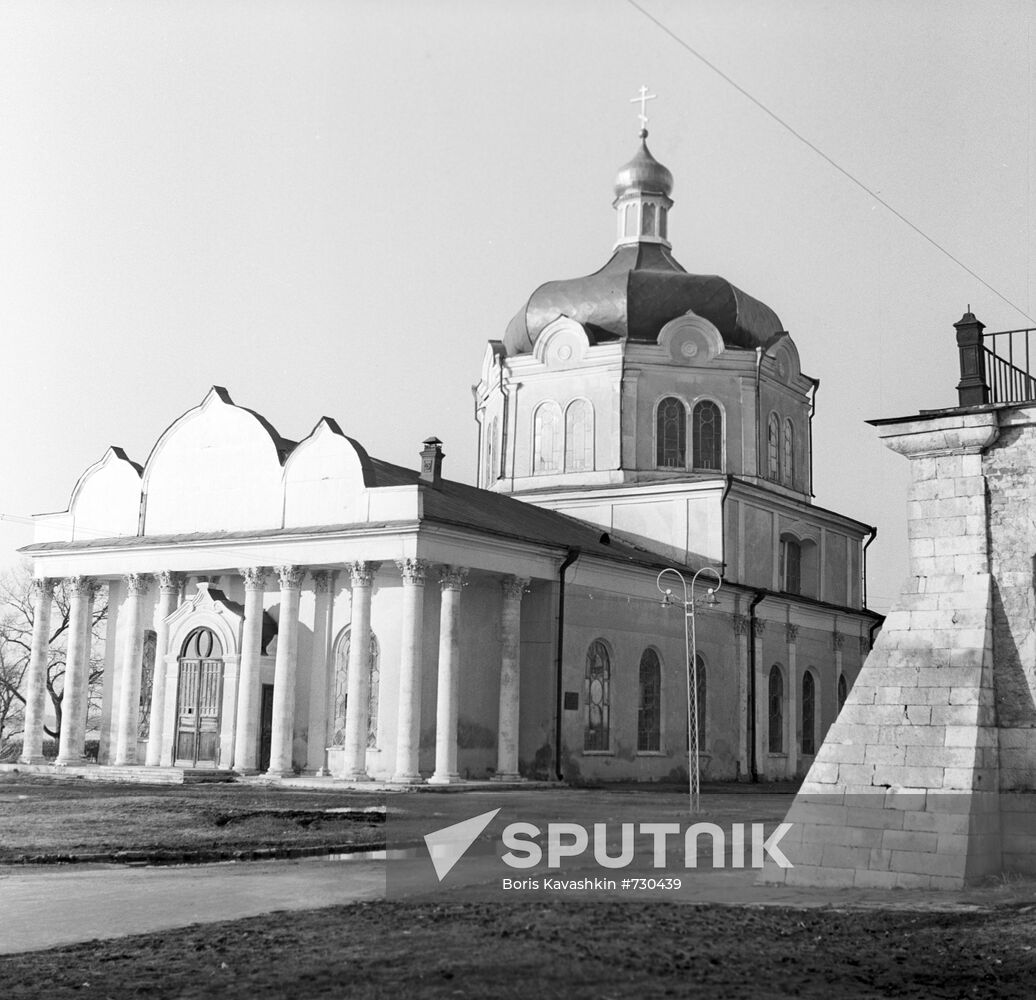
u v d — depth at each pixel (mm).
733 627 49219
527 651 41375
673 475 50531
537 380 52344
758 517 50875
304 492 39906
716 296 52719
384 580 39750
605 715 43000
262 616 40906
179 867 20469
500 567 39406
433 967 11461
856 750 18266
